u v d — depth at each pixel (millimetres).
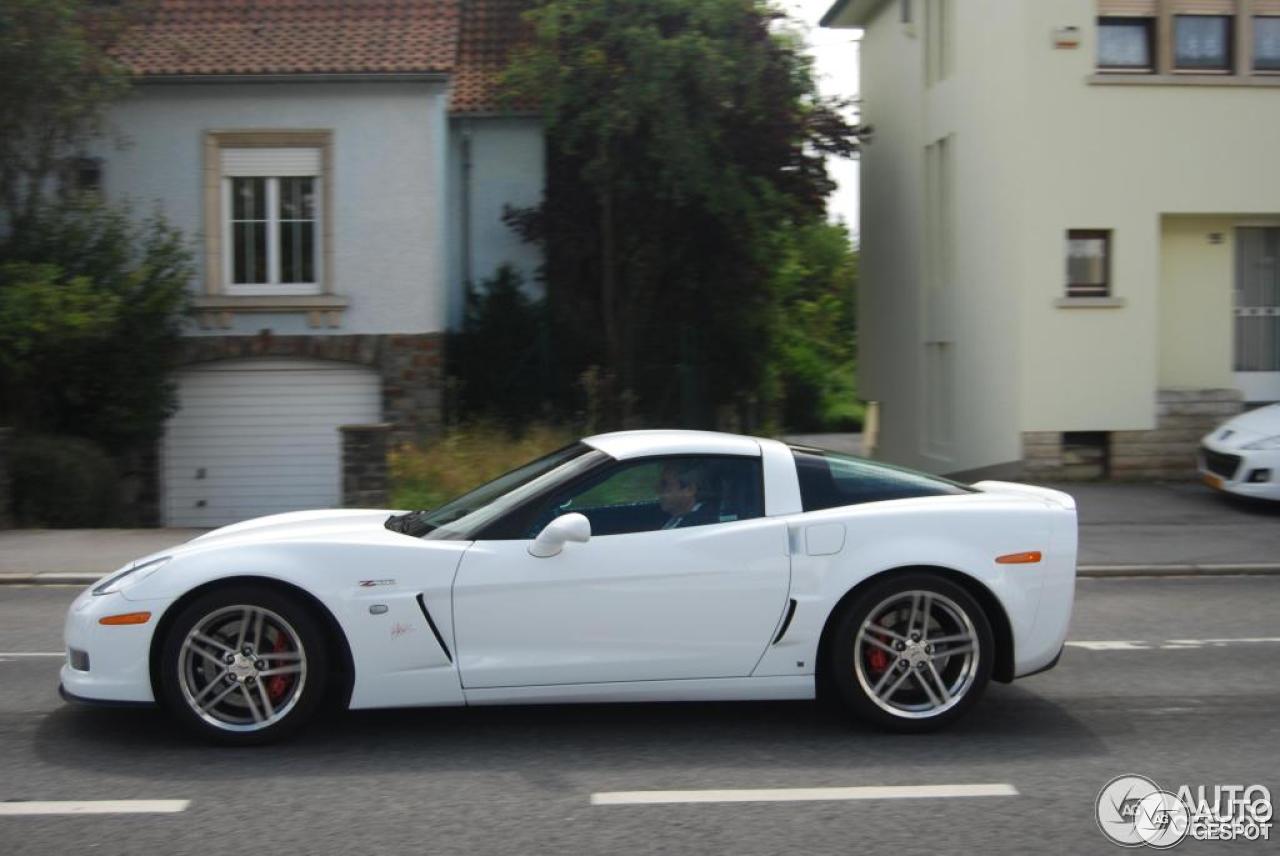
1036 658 5988
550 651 5656
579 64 18531
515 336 19922
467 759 5535
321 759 5516
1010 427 16438
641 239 20188
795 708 6406
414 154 17906
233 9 18781
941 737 5938
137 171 17750
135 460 17969
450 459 15188
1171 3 15984
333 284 17969
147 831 4668
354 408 18281
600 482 5918
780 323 23031
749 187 19828
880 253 23656
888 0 22891
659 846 4531
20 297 14141
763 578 5766
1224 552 11727
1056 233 15914
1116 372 16000
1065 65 15844
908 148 21625
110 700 5543
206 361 17938
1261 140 16078
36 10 14812
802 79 19688
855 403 42875
